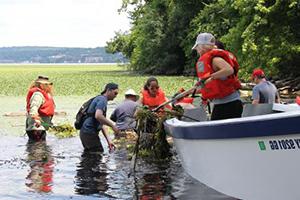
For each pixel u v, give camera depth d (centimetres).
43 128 1298
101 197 785
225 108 805
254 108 872
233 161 692
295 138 620
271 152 646
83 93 3145
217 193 749
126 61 7988
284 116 620
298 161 627
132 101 1259
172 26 5509
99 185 852
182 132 773
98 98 1128
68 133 1370
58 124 1521
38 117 1290
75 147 1187
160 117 1020
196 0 5222
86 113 1137
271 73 2820
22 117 1859
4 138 1339
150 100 1227
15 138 1338
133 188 827
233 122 666
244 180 689
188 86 3566
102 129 1138
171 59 5700
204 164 752
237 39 3062
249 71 2880
